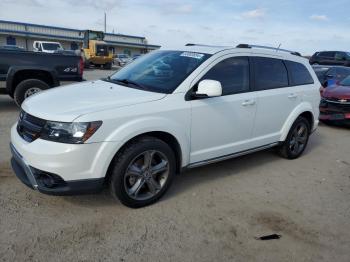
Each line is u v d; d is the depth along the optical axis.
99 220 3.51
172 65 4.36
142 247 3.13
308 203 4.25
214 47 4.66
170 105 3.80
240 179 4.84
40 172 3.28
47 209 3.64
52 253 2.96
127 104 3.55
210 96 3.92
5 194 3.88
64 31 54.84
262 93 4.88
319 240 3.44
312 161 5.92
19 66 8.01
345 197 4.50
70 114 3.26
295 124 5.62
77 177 3.28
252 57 4.84
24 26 51.53
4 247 2.98
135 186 3.70
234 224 3.62
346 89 8.88
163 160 3.85
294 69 5.60
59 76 8.55
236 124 4.56
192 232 3.42
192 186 4.47
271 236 3.44
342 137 7.90
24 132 3.57
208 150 4.32
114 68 37.12
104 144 3.32
